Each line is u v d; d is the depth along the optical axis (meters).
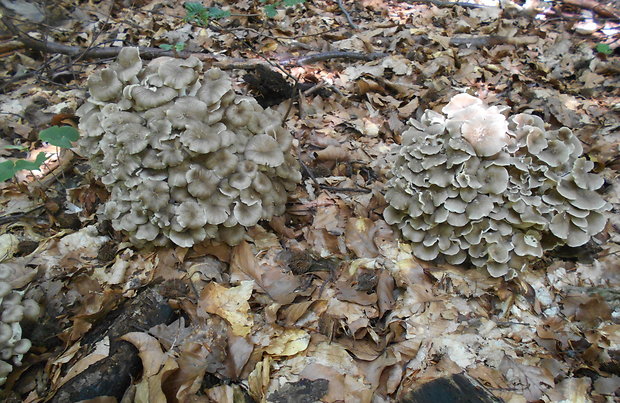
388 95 0.92
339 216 0.63
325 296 0.53
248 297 0.49
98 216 0.57
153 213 0.52
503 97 0.96
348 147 0.77
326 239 0.59
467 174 0.53
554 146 0.55
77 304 0.49
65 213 0.60
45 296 0.49
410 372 0.46
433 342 0.49
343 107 0.86
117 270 0.53
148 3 1.14
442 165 0.55
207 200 0.53
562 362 0.49
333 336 0.49
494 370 0.47
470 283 0.56
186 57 0.90
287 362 0.46
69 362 0.45
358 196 0.68
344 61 1.01
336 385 0.43
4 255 0.54
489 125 0.54
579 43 1.18
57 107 0.77
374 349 0.48
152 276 0.52
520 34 1.21
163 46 0.90
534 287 0.57
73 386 0.41
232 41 1.01
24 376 0.44
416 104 0.88
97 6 1.08
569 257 0.60
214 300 0.49
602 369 0.48
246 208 0.54
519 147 0.54
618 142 0.81
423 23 1.24
